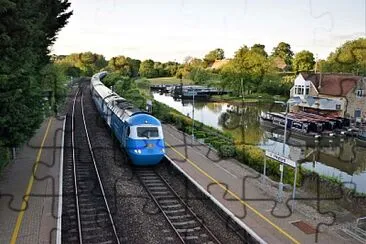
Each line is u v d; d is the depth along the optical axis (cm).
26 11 1795
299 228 1686
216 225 1730
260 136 5022
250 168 2542
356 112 5553
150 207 1908
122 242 1554
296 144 4753
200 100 8856
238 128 5472
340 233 1655
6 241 1467
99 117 4525
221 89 9300
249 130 5384
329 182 2236
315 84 6172
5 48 1606
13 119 1731
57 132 3422
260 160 2484
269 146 4450
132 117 2627
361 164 3944
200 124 4094
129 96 5944
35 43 2214
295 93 6500
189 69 13725
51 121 3966
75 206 1877
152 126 2525
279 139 4944
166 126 4059
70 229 1648
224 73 8881
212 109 7450
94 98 5722
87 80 10931
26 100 1895
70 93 7194
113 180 2272
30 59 1864
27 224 1609
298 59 9300
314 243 1557
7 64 1627
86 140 3250
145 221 1750
